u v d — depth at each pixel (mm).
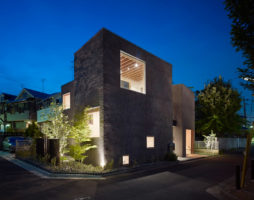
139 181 8586
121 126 11625
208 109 25562
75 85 13719
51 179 8602
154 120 14305
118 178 9070
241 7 5801
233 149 26422
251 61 6379
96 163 10938
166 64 16344
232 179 9367
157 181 8672
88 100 12039
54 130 12078
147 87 13961
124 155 11586
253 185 8133
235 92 24891
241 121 25234
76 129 10984
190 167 12625
